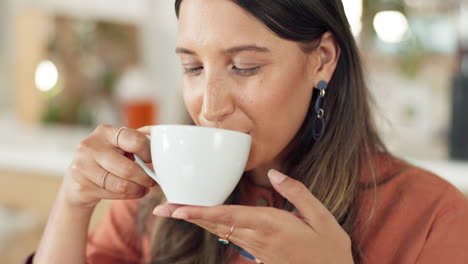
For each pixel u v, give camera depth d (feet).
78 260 3.06
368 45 6.95
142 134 2.54
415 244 2.76
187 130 2.06
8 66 10.85
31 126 9.13
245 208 2.09
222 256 3.20
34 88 9.24
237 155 2.13
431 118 7.32
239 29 2.33
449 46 7.23
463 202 2.82
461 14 7.14
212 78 2.42
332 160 2.96
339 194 2.89
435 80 7.30
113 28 9.14
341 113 3.01
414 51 6.80
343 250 2.27
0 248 6.25
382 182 3.04
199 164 2.09
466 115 6.02
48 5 9.47
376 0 6.17
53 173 6.46
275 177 2.13
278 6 2.35
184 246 3.32
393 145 6.21
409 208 2.87
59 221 3.02
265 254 2.23
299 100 2.61
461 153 6.08
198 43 2.39
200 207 2.04
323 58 2.76
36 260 3.14
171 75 9.05
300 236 2.15
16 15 9.39
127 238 3.68
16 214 6.70
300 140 3.02
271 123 2.50
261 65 2.42
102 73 9.09
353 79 2.99
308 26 2.52
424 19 7.14
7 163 6.78
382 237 2.86
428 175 3.04
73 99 9.18
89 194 2.71
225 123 2.48
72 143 7.50
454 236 2.69
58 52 9.17
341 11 2.77
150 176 2.42
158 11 9.04
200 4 2.37
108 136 2.59
